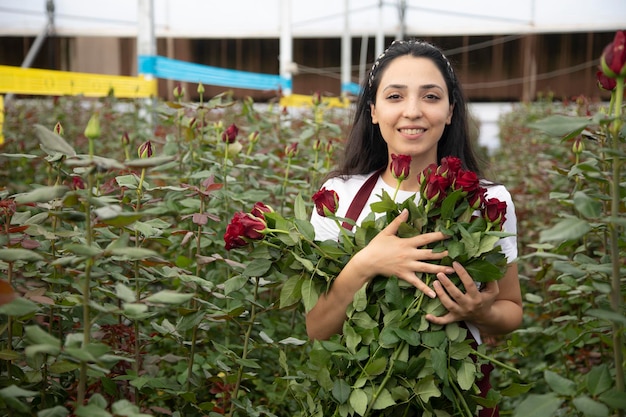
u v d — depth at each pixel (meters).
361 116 2.26
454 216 1.76
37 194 1.34
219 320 2.04
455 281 1.77
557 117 1.41
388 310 1.78
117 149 5.12
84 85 6.30
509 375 3.24
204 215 2.23
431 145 2.03
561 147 4.58
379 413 1.77
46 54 14.51
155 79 6.72
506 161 7.57
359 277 1.78
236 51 16.11
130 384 1.98
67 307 1.78
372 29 15.92
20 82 5.86
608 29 15.62
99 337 2.07
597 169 1.50
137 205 2.05
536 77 16.47
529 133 6.82
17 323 1.75
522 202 4.95
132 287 2.31
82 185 2.01
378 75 2.11
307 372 1.77
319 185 3.55
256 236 1.78
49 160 1.79
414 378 1.69
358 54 17.17
